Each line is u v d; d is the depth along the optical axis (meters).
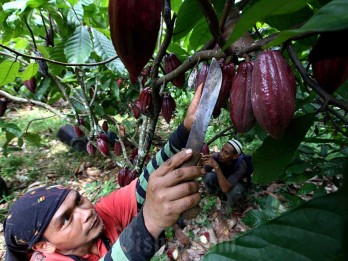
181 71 0.85
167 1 0.71
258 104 0.51
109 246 1.19
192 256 1.94
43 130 4.64
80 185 3.25
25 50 2.21
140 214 0.67
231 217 1.92
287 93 0.49
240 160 1.71
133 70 0.49
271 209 0.94
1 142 4.29
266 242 0.33
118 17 0.45
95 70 2.42
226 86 0.64
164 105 1.19
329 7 0.29
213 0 0.78
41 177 3.44
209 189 2.06
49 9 1.50
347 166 0.32
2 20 1.42
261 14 0.32
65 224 1.04
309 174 1.10
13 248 1.15
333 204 0.32
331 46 0.45
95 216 1.12
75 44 1.43
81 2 1.47
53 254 1.10
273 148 0.66
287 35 0.40
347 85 0.79
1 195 3.08
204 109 0.60
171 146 1.05
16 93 2.87
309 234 0.32
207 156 1.21
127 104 3.09
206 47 0.82
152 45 0.47
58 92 2.81
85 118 2.75
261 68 0.51
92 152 2.53
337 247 0.30
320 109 0.51
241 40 0.60
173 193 0.61
